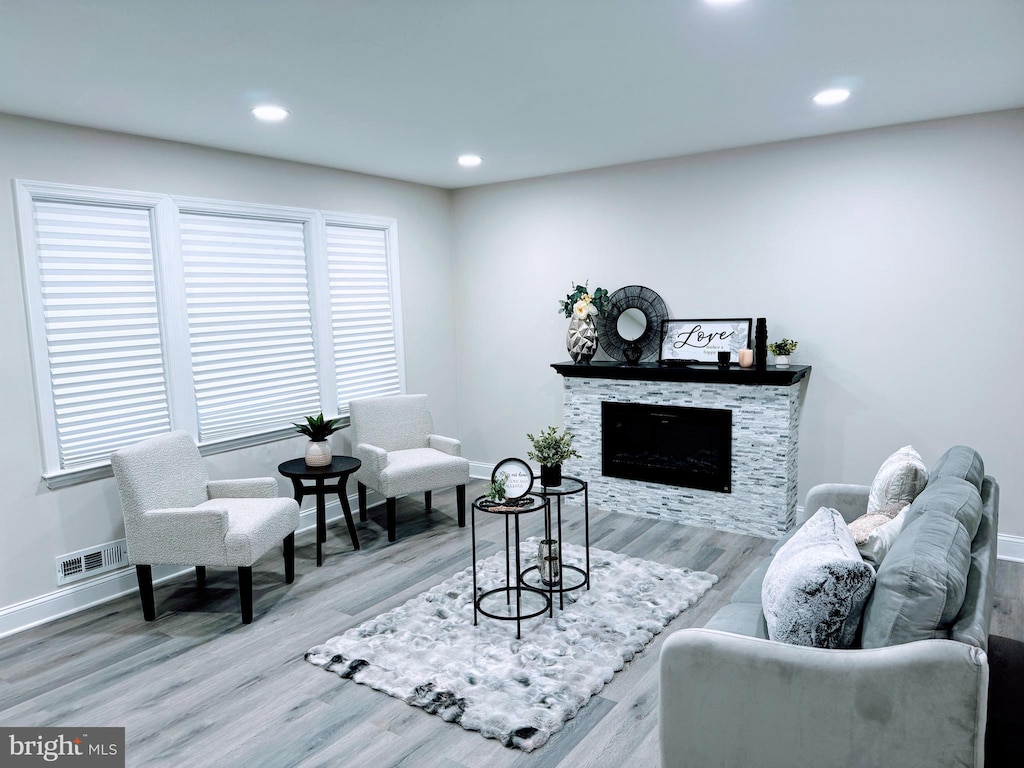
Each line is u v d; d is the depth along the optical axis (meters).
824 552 1.96
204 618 3.42
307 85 2.91
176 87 2.89
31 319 3.33
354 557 4.20
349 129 3.69
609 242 5.06
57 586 3.47
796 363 4.42
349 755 2.35
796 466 4.48
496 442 5.88
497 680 2.74
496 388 5.80
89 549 3.58
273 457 4.54
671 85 3.04
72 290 3.52
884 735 1.65
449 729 2.47
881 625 1.71
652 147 4.36
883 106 3.51
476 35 2.40
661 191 4.79
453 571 3.93
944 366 3.97
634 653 2.95
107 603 3.62
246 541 3.29
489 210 5.63
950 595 1.64
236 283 4.30
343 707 2.63
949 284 3.91
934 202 3.89
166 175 3.86
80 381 3.57
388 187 5.24
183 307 3.98
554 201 5.28
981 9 2.27
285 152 4.23
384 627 3.23
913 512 2.22
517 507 3.15
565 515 4.94
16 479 3.31
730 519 4.52
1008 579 3.63
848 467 4.31
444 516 4.98
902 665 1.61
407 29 2.33
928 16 2.32
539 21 2.29
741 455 4.43
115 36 2.32
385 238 5.27
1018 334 3.75
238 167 4.21
